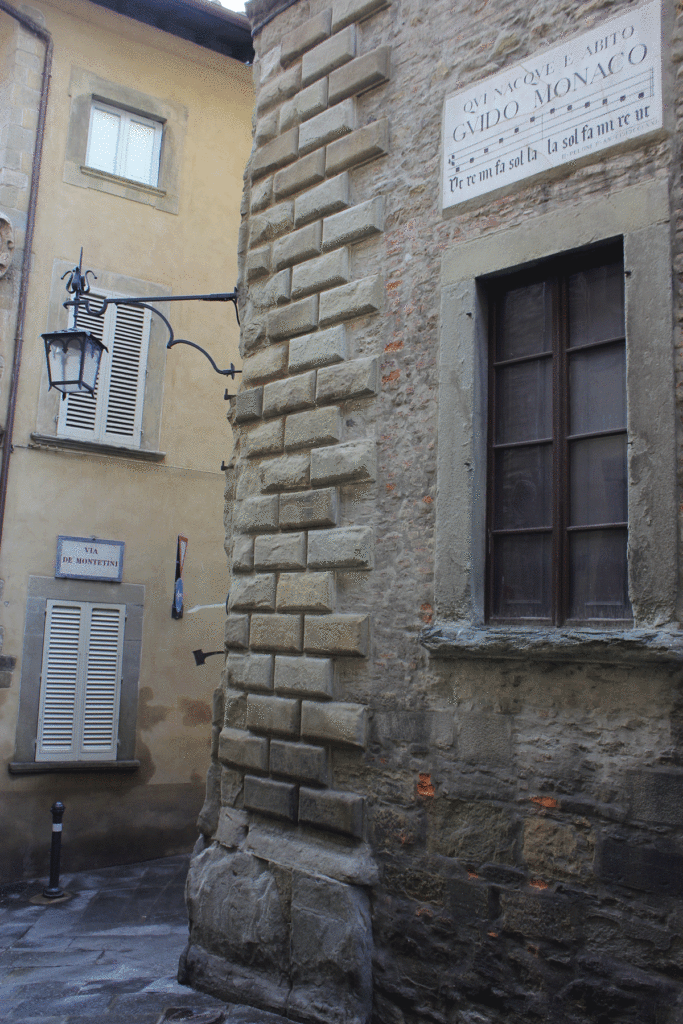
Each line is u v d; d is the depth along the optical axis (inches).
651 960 155.2
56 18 425.4
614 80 183.8
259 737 232.4
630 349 173.2
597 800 166.4
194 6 435.5
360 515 219.0
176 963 260.8
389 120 231.0
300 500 231.1
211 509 446.6
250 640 239.6
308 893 208.7
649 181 175.5
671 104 174.6
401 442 214.1
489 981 177.5
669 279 169.0
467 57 214.1
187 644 431.8
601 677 169.2
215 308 458.6
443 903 188.1
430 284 214.7
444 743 193.2
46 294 409.1
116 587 414.0
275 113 263.4
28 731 383.6
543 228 191.6
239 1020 205.8
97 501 413.1
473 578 194.7
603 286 189.0
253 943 218.5
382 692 206.8
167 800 416.8
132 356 430.6
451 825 189.3
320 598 220.7
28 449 397.7
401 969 193.0
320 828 212.7
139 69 448.5
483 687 187.6
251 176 269.9
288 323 243.8
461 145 211.6
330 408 228.1
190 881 241.0
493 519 200.5
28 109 410.9
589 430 187.2
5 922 312.3
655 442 167.3
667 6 177.6
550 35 197.3
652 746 160.1
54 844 348.5
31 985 239.6
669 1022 151.1
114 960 265.3
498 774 182.5
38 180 409.4
